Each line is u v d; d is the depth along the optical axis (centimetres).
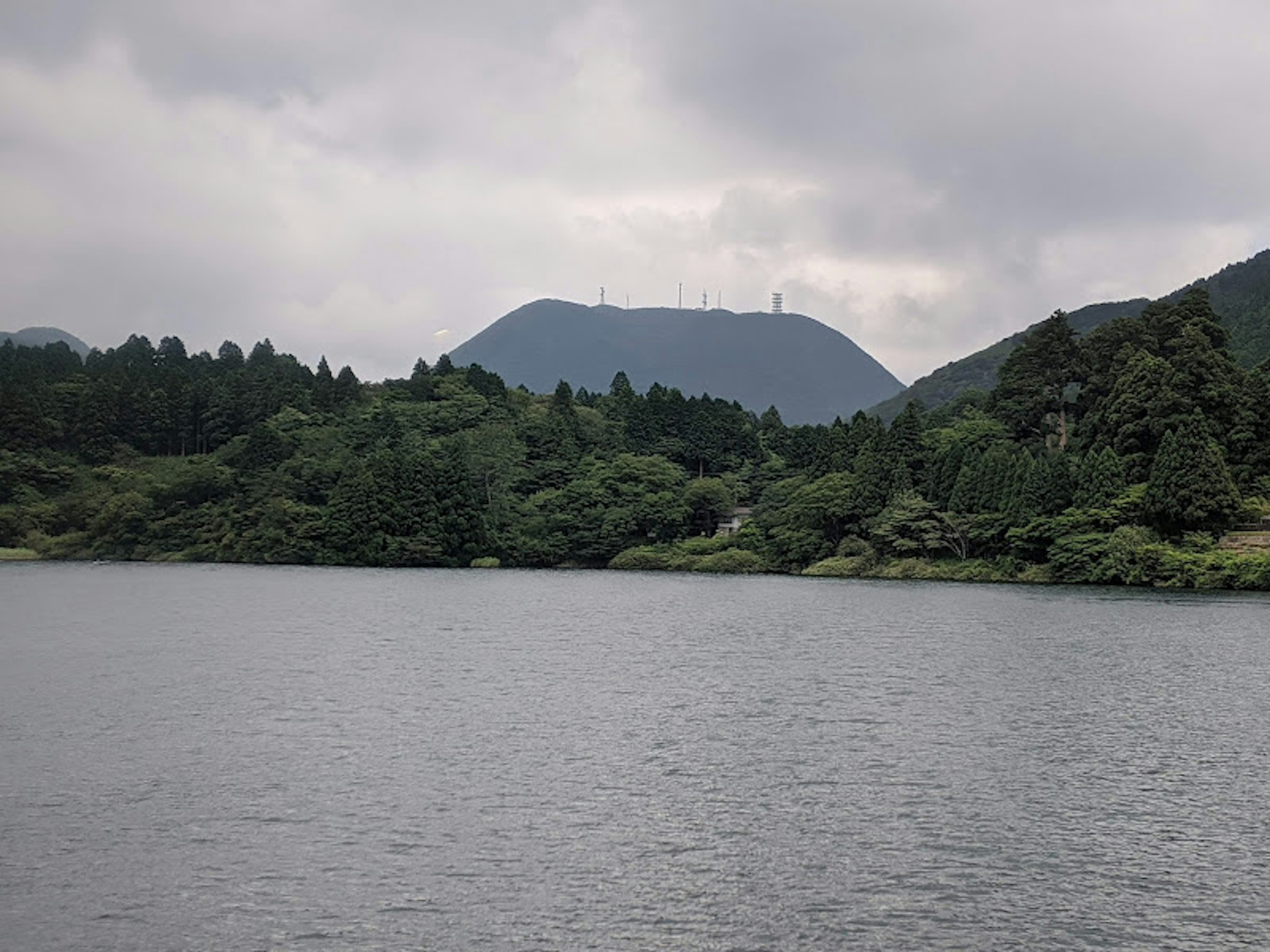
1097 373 13350
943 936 2156
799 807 2931
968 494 12075
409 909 2248
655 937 2131
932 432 13812
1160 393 11281
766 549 13925
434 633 6606
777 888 2373
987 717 4072
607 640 6306
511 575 12875
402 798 2969
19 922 2181
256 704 4225
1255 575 9788
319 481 15262
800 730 3831
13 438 16538
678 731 3803
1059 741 3700
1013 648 5941
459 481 14662
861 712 4156
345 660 5397
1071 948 2112
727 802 2962
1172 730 3884
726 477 16712
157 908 2248
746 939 2127
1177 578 10175
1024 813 2900
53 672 4975
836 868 2491
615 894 2331
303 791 3022
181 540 14988
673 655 5656
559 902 2288
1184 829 2783
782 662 5419
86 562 14688
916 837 2705
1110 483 11019
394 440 16700
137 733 3722
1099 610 8150
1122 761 3447
